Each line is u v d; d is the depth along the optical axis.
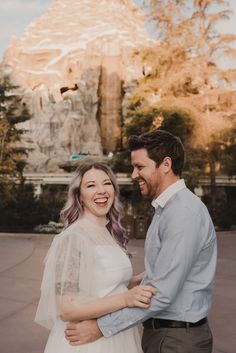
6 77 30.94
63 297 2.30
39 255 12.23
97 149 56.38
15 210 25.94
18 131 30.83
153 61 29.86
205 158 27.95
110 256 2.49
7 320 5.90
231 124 27.88
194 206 2.27
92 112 58.00
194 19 29.08
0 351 4.74
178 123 26.97
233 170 29.14
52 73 66.50
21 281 8.56
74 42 72.62
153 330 2.32
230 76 28.77
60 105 58.06
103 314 2.28
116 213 2.74
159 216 2.37
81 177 2.64
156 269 2.23
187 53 29.75
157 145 2.34
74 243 2.37
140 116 27.91
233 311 6.41
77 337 2.30
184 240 2.19
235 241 16.67
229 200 34.78
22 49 71.50
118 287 2.52
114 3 82.12
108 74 57.50
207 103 28.81
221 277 9.11
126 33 75.00
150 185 2.39
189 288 2.28
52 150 56.38
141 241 16.23
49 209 26.28
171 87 29.17
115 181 2.71
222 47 28.83
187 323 2.25
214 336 5.27
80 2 80.81
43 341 5.07
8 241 15.79
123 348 2.51
